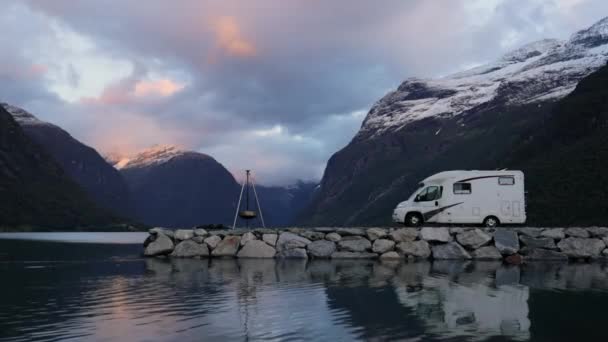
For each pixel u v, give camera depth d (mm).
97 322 12641
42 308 14516
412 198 30969
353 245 29469
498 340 10953
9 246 53031
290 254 29281
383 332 11586
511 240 28438
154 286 18594
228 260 28672
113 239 80938
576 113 112938
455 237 29000
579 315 13328
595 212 58969
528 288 17797
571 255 28109
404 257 28750
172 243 31531
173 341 10883
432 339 10969
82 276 22203
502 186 30250
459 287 18047
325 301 15305
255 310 14000
